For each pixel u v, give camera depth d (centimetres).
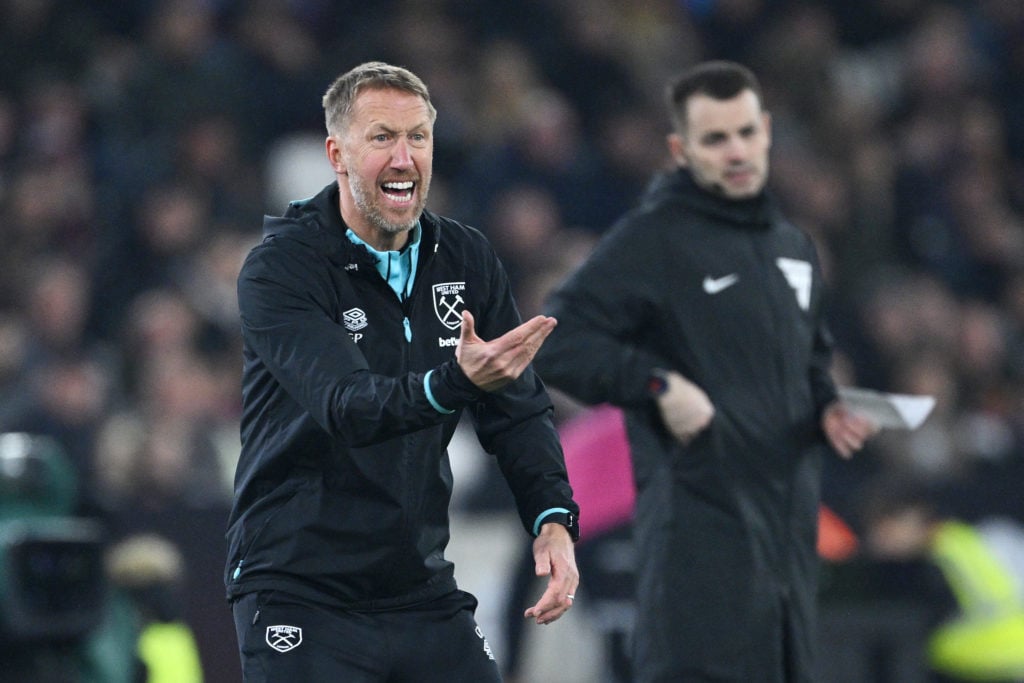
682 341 1766
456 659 1420
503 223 3894
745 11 4809
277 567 1380
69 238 3800
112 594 1988
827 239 4347
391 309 1388
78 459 3155
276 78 4256
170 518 2606
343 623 1378
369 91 1357
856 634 2638
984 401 3825
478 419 1468
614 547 2617
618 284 1778
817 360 1869
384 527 1378
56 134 3981
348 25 4597
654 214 1805
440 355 1411
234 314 3647
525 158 4162
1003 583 2705
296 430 1366
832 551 2806
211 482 3172
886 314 3950
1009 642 2644
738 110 1789
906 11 5109
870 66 5091
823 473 3259
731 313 1769
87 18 4350
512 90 4384
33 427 3188
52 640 1795
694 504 1739
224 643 2598
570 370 1759
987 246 4503
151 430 3150
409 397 1249
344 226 1392
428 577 1414
